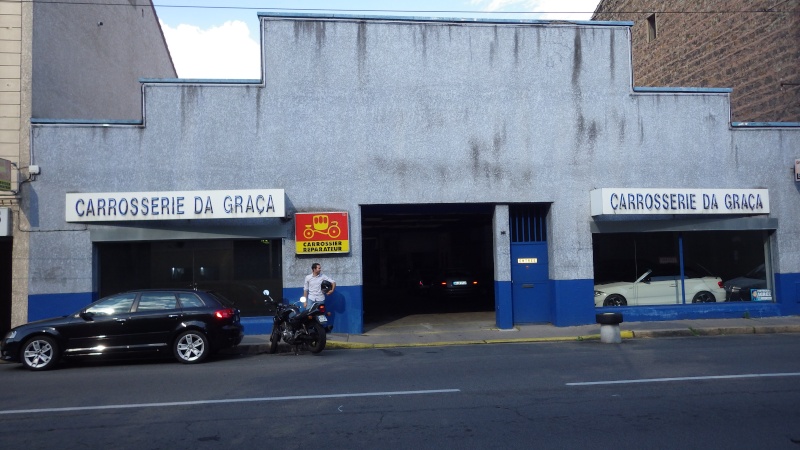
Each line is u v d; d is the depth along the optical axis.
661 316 16.70
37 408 8.43
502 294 16.34
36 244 15.09
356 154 16.00
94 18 18.67
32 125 15.22
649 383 9.20
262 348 13.92
